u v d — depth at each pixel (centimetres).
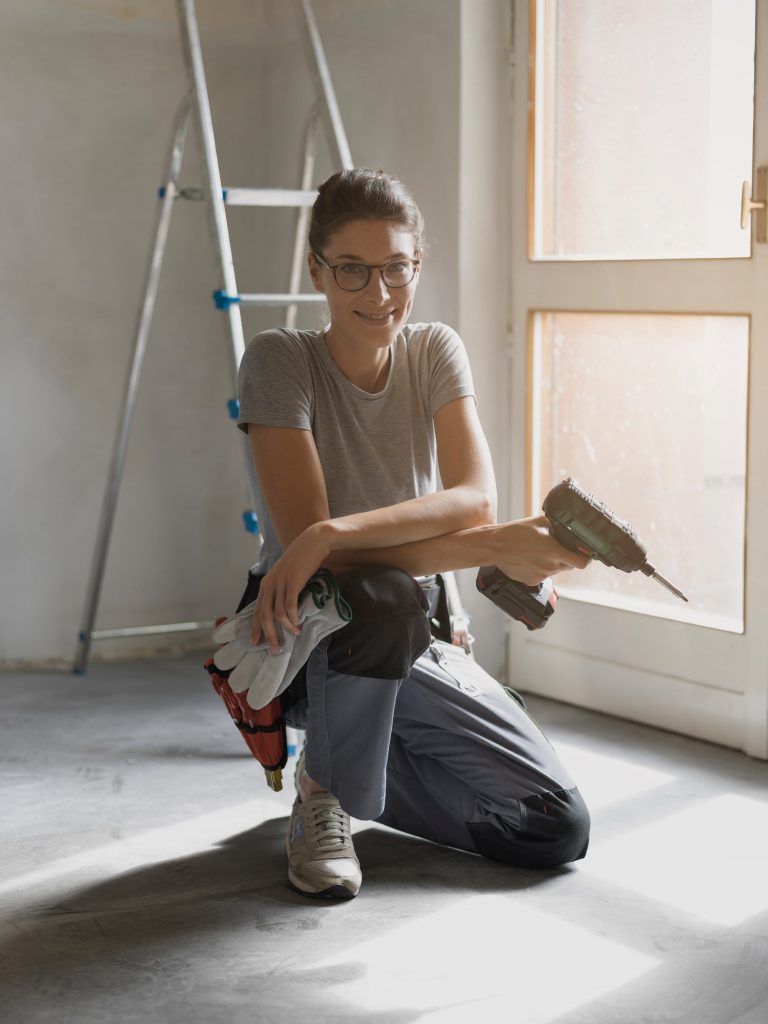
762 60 233
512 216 285
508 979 152
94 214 320
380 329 175
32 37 308
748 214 238
